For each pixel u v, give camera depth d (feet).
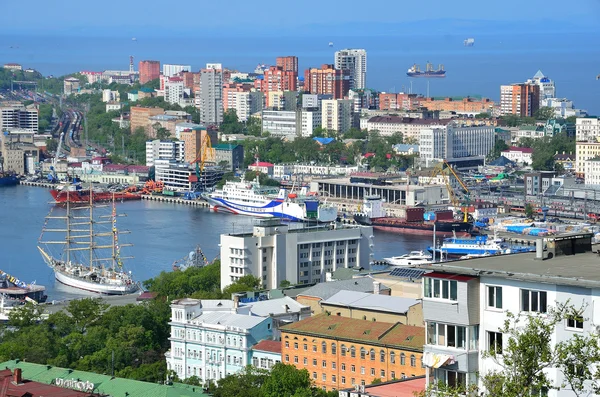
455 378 614.75
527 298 593.83
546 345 545.03
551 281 584.40
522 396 535.60
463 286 607.78
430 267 622.95
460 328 611.47
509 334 594.24
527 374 541.34
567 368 554.05
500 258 643.04
